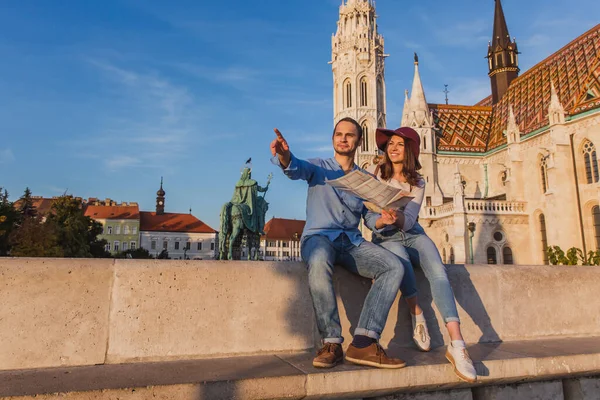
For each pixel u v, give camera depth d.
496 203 44.44
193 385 3.78
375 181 4.61
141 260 4.84
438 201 50.78
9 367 4.24
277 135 4.79
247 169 27.56
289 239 127.31
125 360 4.59
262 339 5.05
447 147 54.53
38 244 50.84
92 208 122.69
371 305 4.64
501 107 58.00
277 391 3.97
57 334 4.43
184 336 4.80
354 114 76.62
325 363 4.29
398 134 5.54
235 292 5.03
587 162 39.19
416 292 5.36
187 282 4.88
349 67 78.62
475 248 42.94
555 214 39.16
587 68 43.84
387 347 5.45
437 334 5.82
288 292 5.23
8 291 4.35
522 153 46.47
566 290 6.62
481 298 6.16
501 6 62.75
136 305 4.70
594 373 5.28
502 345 5.81
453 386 4.67
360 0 80.94
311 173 5.28
